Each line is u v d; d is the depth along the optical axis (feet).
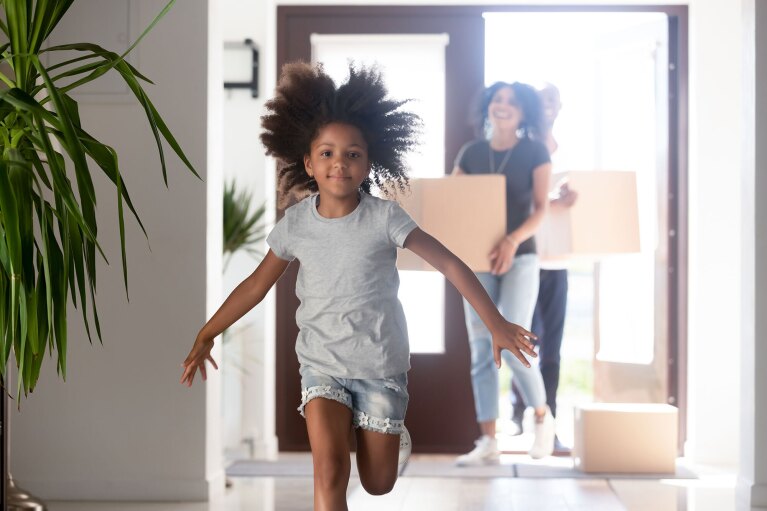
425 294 21.71
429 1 21.31
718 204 20.06
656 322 21.22
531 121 19.17
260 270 10.27
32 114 10.19
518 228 18.29
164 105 15.49
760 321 15.08
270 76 21.02
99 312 15.55
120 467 15.56
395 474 9.98
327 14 21.57
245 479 17.49
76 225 10.55
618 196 19.40
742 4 15.70
